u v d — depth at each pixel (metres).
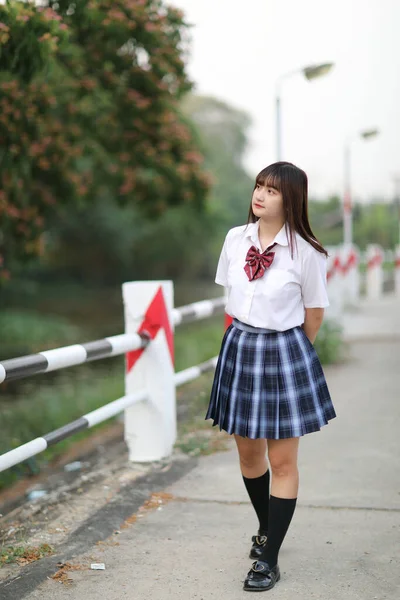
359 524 4.16
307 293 3.41
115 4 10.05
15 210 9.82
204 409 6.95
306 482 4.87
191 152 12.09
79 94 10.85
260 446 3.64
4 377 3.62
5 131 8.77
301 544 3.92
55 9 9.66
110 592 3.42
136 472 5.13
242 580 3.53
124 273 46.25
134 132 11.42
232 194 56.16
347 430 6.09
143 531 4.13
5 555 3.76
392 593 3.38
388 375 8.27
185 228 38.94
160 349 5.20
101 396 9.05
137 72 10.80
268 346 3.37
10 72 8.09
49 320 21.80
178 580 3.54
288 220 3.36
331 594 3.38
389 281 18.72
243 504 4.51
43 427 7.38
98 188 13.16
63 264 42.47
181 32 11.09
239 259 3.46
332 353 9.07
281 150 10.64
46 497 4.71
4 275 10.78
